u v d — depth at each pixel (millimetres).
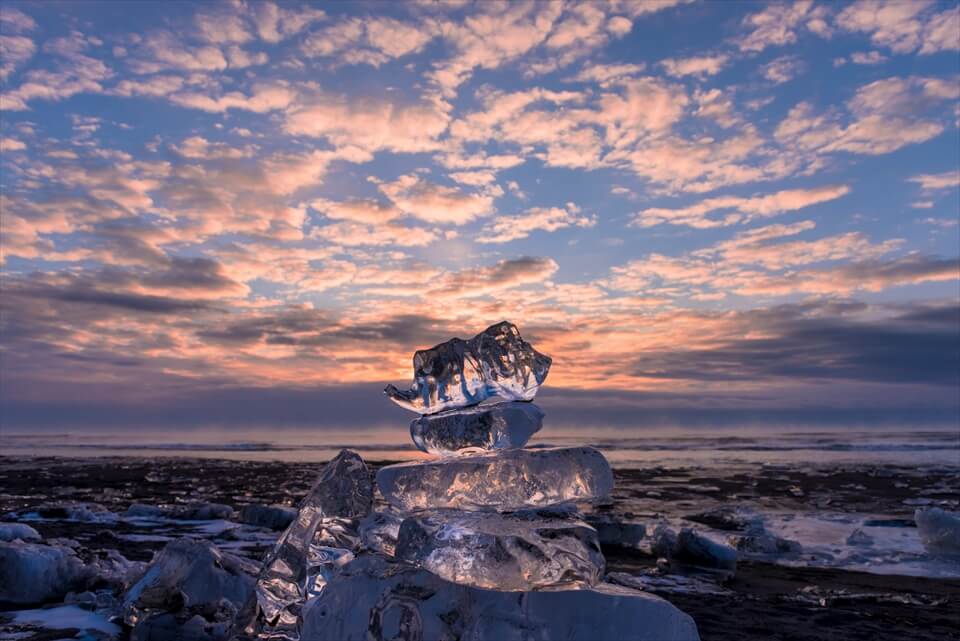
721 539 6180
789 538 6535
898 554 5711
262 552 5270
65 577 3709
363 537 2121
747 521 7453
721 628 3400
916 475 13406
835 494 10281
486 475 1947
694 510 8492
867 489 10961
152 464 17062
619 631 1701
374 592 1873
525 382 2121
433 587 1845
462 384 2158
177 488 11070
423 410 2188
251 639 2217
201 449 27312
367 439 42781
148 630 2797
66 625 3068
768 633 3318
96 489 10734
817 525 7312
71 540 5461
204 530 6488
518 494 1914
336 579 1966
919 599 4059
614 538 6258
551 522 1885
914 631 3383
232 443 33344
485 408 2105
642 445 29109
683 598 4094
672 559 5402
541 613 1743
